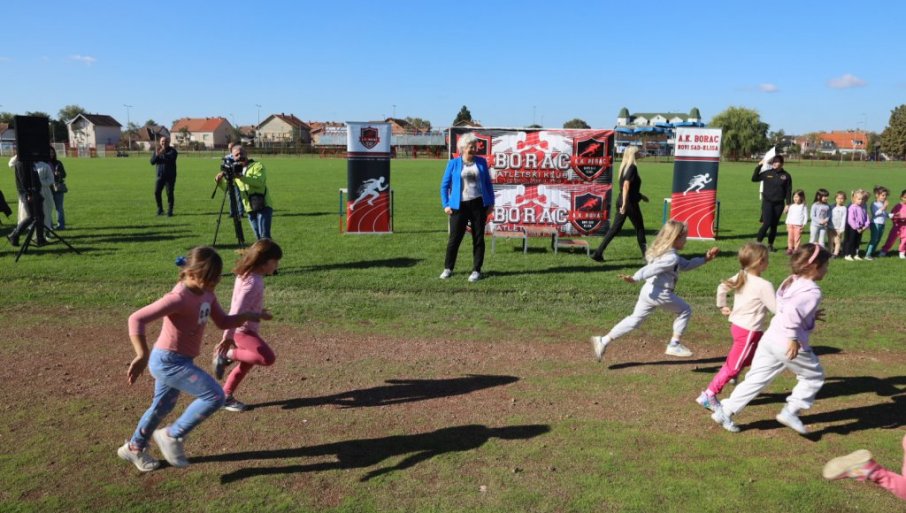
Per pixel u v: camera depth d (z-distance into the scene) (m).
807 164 69.88
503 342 6.92
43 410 5.05
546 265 10.91
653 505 3.76
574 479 4.06
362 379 5.82
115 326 7.34
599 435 4.70
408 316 7.83
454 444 4.55
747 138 83.38
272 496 3.85
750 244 5.15
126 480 4.02
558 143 12.60
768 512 3.71
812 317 4.57
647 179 36.31
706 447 4.53
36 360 6.21
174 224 15.34
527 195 12.72
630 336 7.19
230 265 10.51
